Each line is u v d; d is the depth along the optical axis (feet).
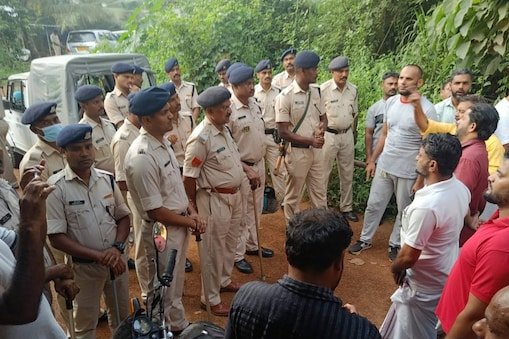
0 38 53.62
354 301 12.75
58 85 20.15
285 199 16.10
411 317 8.60
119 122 17.57
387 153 14.25
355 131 18.86
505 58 16.60
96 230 8.85
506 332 4.08
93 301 9.32
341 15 28.22
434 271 8.13
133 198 10.07
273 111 19.01
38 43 61.05
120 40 35.83
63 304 9.43
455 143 7.77
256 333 4.71
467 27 16.53
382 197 14.75
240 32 32.04
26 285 4.75
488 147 11.05
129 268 14.74
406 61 22.15
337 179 19.76
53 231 8.44
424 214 7.66
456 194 7.88
